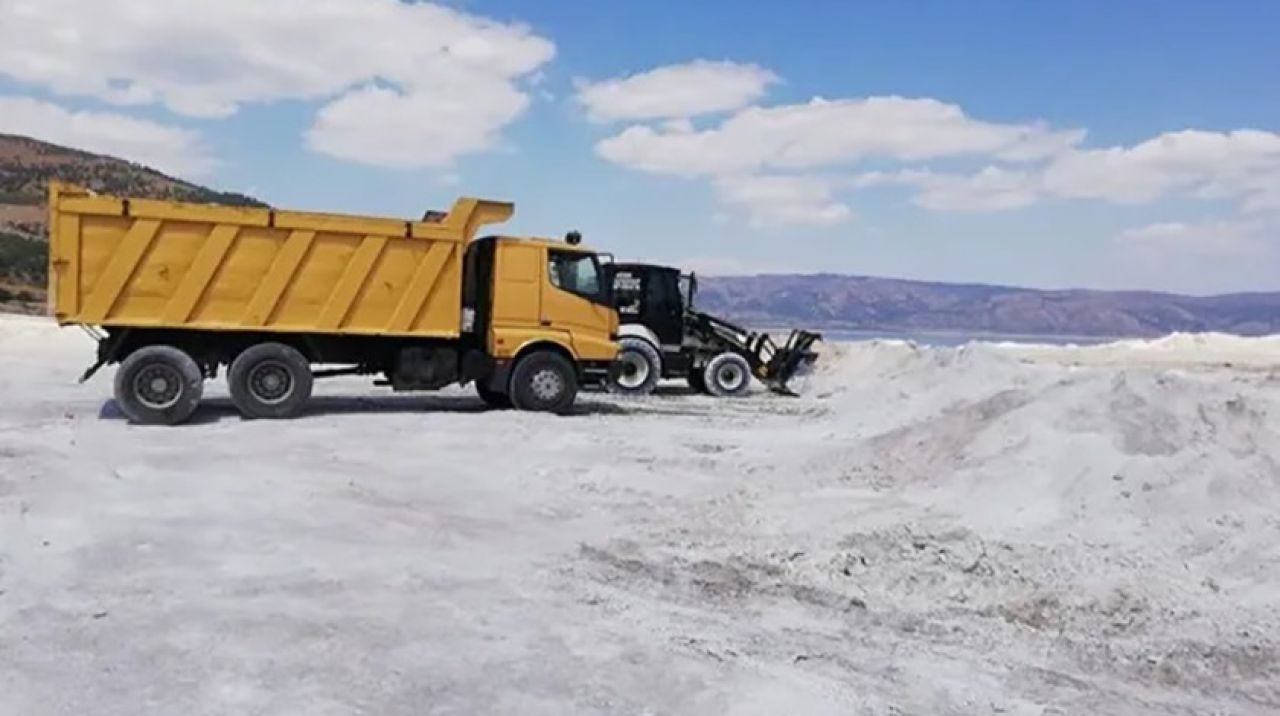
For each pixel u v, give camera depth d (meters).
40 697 4.79
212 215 14.36
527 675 5.28
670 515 9.27
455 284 15.63
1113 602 6.64
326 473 10.64
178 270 14.27
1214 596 6.66
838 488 10.15
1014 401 10.93
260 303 14.69
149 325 14.16
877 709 5.00
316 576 6.88
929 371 20.33
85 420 14.16
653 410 18.33
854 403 19.41
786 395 22.39
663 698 5.05
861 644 6.02
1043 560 7.44
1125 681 5.54
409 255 15.38
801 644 5.97
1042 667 5.72
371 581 6.82
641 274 21.95
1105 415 9.73
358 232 15.09
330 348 15.48
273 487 9.74
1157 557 7.35
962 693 5.27
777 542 8.22
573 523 8.93
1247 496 7.83
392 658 5.44
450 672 5.29
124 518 8.20
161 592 6.41
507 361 16.38
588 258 16.75
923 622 6.47
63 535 7.59
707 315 22.77
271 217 14.61
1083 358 35.81
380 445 12.62
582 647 5.72
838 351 28.81
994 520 8.52
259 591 6.50
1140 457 8.74
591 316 16.73
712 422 16.38
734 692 5.12
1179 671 5.66
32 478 9.49
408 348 15.76
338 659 5.39
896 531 8.28
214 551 7.40
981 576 7.26
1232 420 8.97
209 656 5.36
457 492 10.03
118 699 4.79
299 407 14.91
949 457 10.34
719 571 7.49
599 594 6.79
